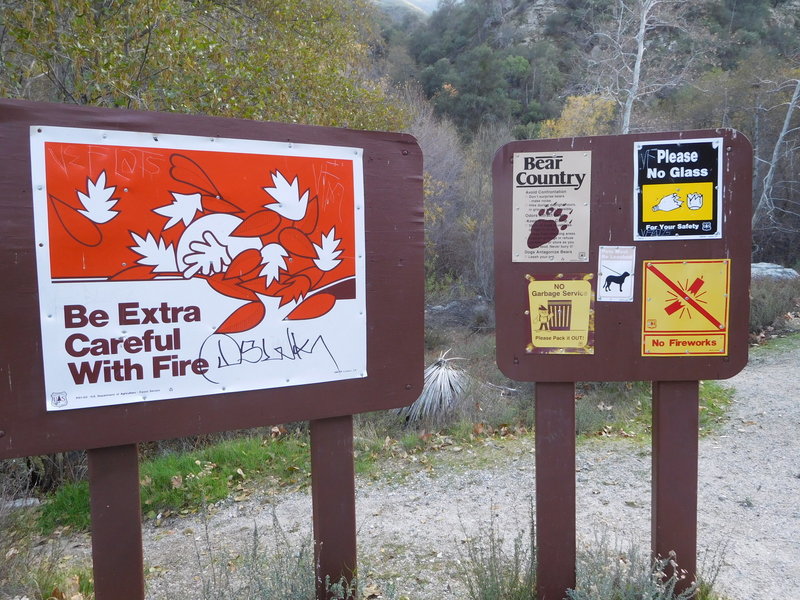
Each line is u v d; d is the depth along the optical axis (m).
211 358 2.20
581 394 7.86
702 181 2.56
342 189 2.41
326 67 9.95
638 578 2.57
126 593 2.12
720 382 8.12
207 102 7.04
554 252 2.61
